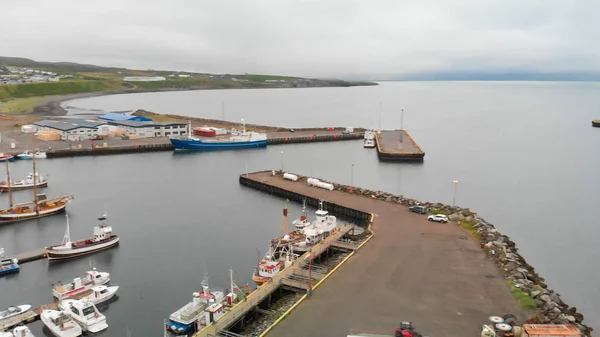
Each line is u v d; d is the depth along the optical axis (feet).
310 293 163.43
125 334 163.43
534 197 359.87
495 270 183.52
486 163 495.00
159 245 251.39
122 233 271.90
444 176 433.89
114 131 645.51
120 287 200.54
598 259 241.35
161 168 469.57
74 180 414.00
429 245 211.61
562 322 142.51
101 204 336.49
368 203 299.58
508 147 598.34
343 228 253.85
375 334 134.72
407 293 163.73
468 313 149.18
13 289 199.21
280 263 205.77
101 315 169.37
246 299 164.76
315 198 319.88
